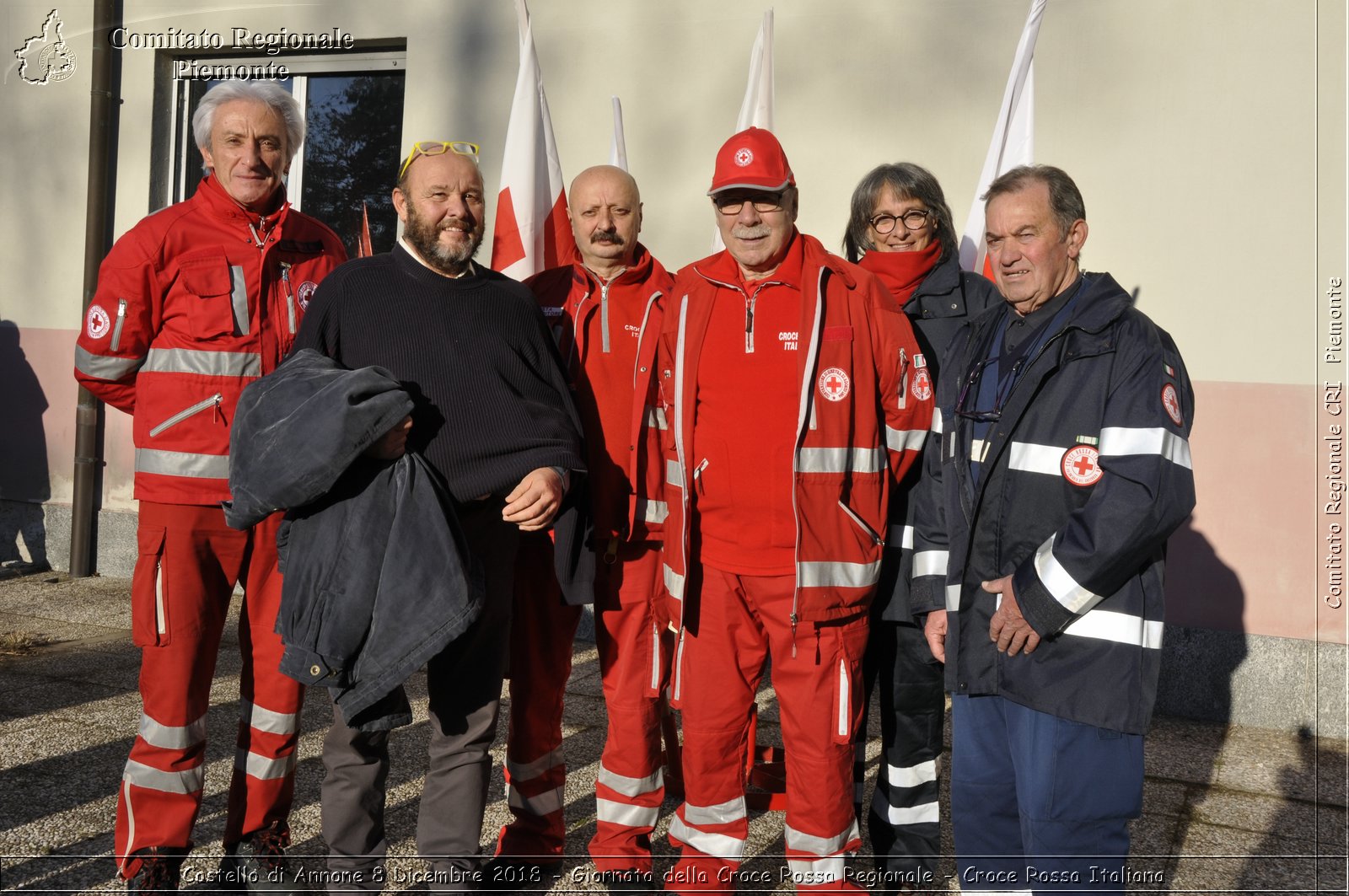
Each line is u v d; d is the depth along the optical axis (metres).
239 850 2.91
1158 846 3.33
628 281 3.26
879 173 3.18
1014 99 4.21
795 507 2.66
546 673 3.10
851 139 5.20
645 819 3.02
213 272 2.93
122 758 3.77
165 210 3.02
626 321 3.24
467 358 2.71
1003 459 2.35
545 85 5.69
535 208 4.30
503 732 4.24
